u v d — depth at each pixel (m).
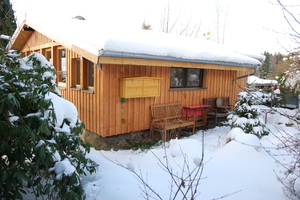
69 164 2.41
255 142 4.41
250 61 8.38
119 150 5.74
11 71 2.42
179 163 3.87
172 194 2.97
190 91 7.75
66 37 5.91
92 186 3.01
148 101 6.65
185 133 7.22
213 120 8.66
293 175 3.49
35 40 8.98
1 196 2.07
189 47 6.87
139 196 2.88
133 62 5.31
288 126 7.08
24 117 2.27
